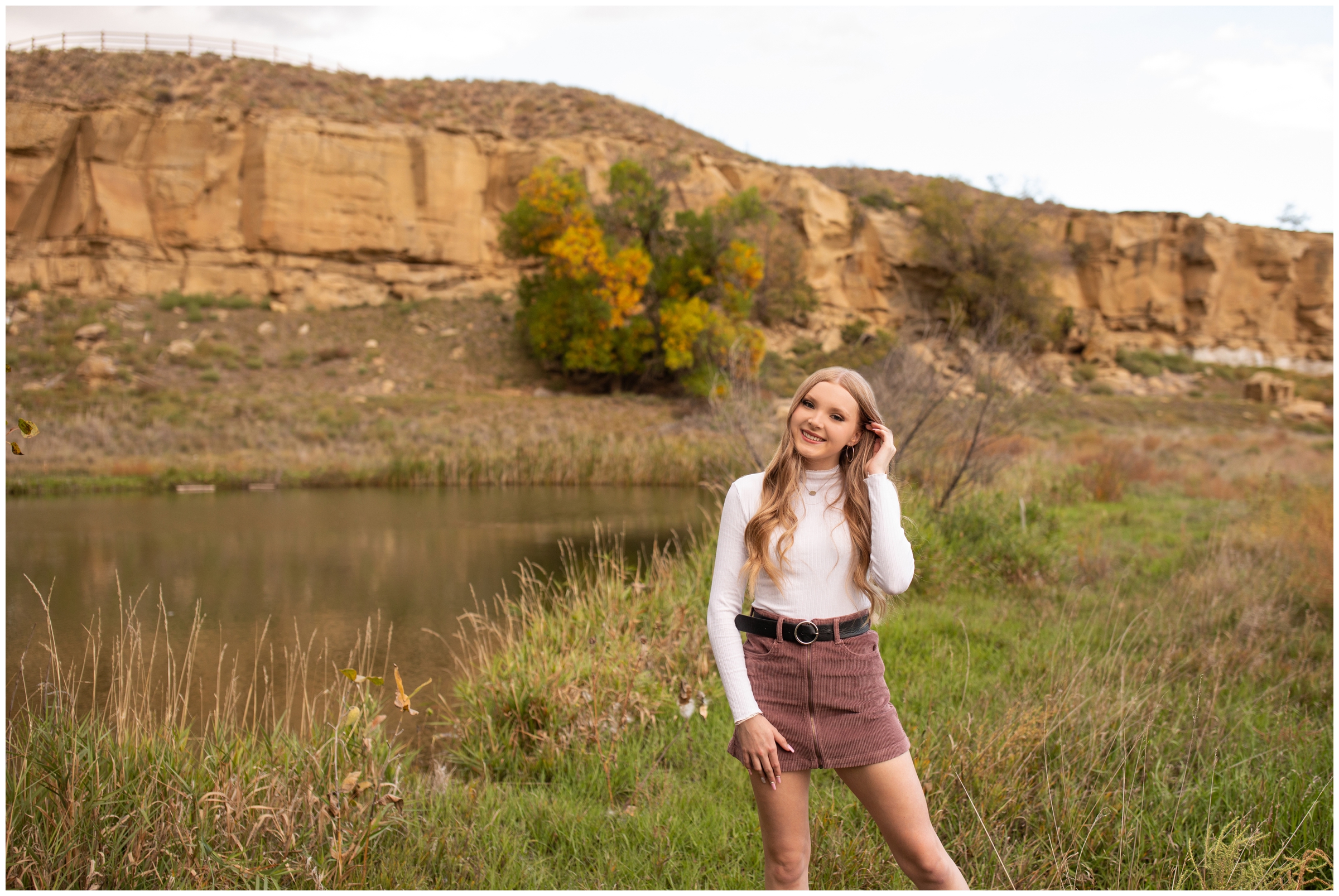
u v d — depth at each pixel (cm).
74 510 1443
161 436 2219
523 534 1195
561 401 2977
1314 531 852
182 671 562
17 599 791
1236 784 339
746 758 212
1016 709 390
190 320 3288
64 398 2522
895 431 881
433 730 462
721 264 3106
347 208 3653
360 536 1177
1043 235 4503
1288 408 4022
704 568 663
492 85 4794
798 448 218
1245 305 4928
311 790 295
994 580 746
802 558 215
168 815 288
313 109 3834
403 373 3195
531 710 414
